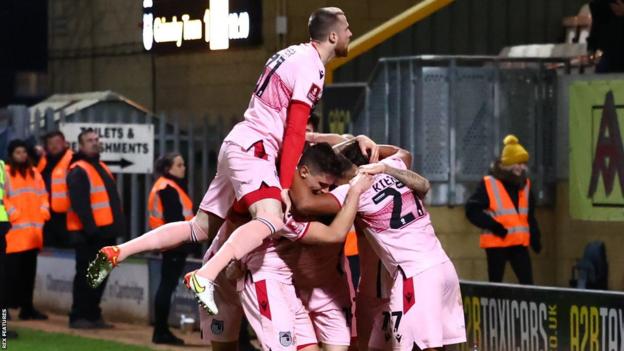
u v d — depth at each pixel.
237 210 17.23
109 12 44.72
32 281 31.25
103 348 26.31
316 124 21.61
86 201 29.11
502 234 27.22
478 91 30.97
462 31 36.97
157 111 42.59
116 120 35.84
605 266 28.75
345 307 17.98
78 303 29.75
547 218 31.14
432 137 30.78
